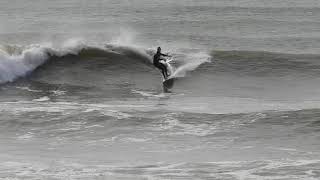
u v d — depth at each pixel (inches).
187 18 7062.0
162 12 7598.4
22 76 4023.1
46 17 7091.5
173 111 3248.0
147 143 2748.5
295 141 2792.8
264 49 5123.0
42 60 4175.7
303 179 2202.3
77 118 3097.9
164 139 2802.7
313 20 6786.4
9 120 3075.8
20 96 3745.1
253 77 4293.8
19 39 5364.2
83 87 3969.0
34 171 2320.4
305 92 3951.8
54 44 4370.1
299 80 4259.4
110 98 3722.9
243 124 3006.9
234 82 4185.5
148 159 2504.9
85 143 2760.8
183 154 2578.7
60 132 2923.2
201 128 2955.2
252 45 5310.0
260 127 2974.9
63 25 6382.9
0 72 3939.5
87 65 4254.4
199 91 3949.3
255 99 3732.8
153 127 2974.9
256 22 6673.2
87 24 6486.2
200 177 2239.2
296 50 5078.7
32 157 2536.9
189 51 4608.8
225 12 7564.0
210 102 3617.1
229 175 2258.9
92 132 2918.3
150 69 4276.6
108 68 4271.7
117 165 2415.1
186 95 3826.3
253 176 2244.1
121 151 2632.9
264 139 2822.3
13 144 2751.0
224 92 3939.5
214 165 2393.0
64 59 4252.0
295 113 3134.8
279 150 2640.3
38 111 3218.5
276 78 4286.4
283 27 6318.9
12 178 2231.8
